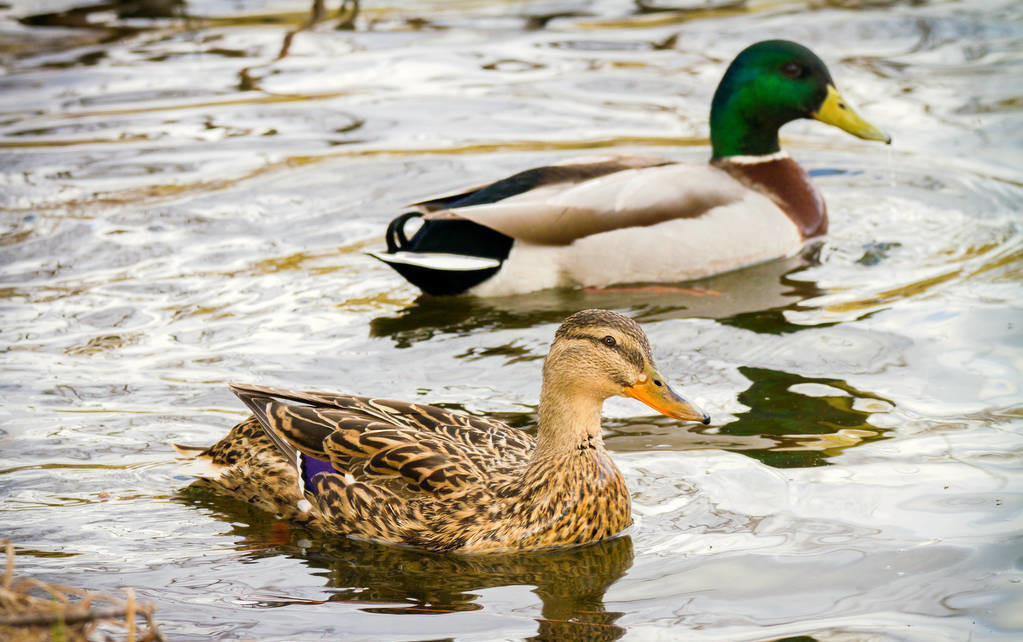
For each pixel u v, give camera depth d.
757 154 15.35
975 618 7.75
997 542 8.62
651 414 11.00
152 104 19.50
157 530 9.30
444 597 8.34
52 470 10.10
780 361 11.87
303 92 20.05
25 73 20.95
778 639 7.61
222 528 9.39
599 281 14.21
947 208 15.78
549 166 14.84
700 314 13.17
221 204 16.03
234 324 12.93
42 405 11.16
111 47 22.41
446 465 9.20
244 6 24.88
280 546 9.15
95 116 19.00
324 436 9.46
